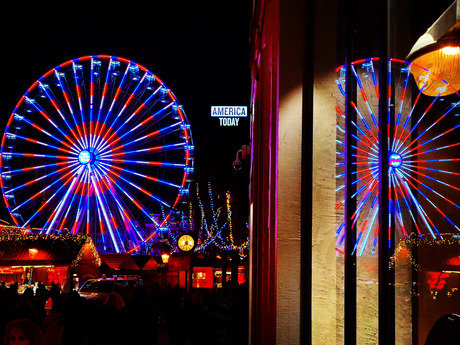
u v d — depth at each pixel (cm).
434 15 433
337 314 497
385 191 380
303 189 522
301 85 535
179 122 3297
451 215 433
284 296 511
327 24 534
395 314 447
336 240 521
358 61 514
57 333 874
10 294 1336
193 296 1209
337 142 530
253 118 1334
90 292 2227
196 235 1402
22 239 2769
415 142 457
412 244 446
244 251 3419
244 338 1716
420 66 419
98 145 3222
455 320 355
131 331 679
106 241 3600
